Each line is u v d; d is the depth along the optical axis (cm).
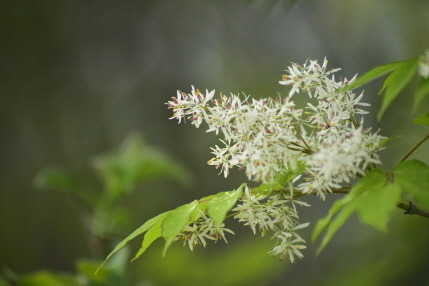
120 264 316
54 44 937
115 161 357
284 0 288
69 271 797
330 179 137
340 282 474
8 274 305
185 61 1012
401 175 118
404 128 403
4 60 879
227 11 941
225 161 149
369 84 499
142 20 1053
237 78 892
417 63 110
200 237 151
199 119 150
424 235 371
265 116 144
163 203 872
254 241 538
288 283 640
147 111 1011
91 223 341
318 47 774
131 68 1043
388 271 402
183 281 544
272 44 872
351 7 648
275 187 149
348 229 602
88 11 991
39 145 913
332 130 143
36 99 922
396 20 537
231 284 520
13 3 862
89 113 986
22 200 849
